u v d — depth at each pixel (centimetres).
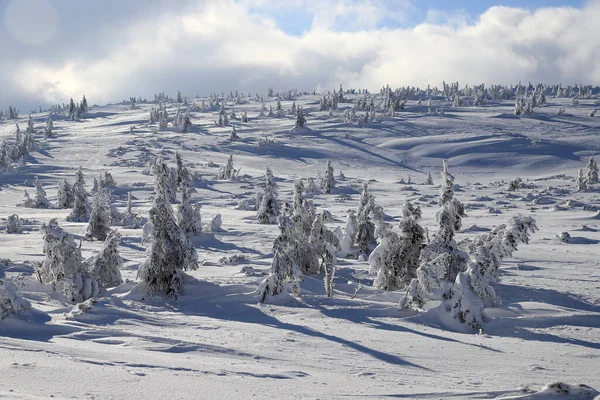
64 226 4538
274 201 4797
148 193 8844
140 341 1052
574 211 5803
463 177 12925
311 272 2238
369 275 2327
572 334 1380
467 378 878
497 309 1631
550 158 14050
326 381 759
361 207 2928
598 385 863
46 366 694
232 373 765
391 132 18700
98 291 1789
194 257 1833
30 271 2280
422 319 1520
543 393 681
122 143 16750
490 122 19912
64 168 12538
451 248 1878
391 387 736
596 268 2458
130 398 578
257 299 1712
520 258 2744
